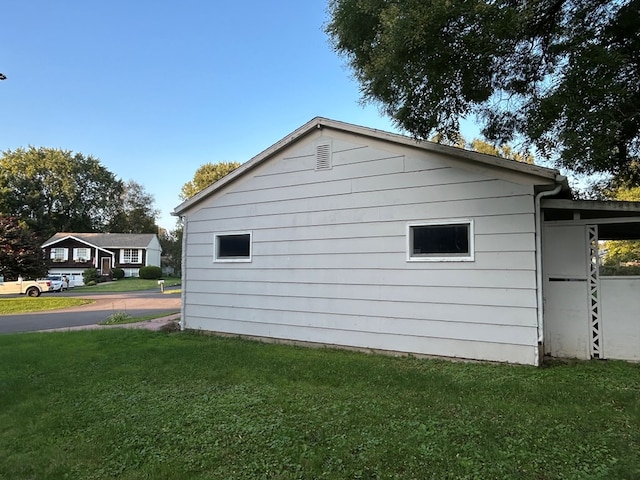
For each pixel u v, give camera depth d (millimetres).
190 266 9555
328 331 7355
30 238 33844
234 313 8680
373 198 6996
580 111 4809
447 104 5371
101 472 3002
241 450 3227
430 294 6375
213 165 56062
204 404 4359
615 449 3037
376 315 6863
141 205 70500
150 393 4832
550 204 6062
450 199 6273
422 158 6547
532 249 5641
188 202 9539
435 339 6289
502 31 4438
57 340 8555
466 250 6180
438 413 3867
